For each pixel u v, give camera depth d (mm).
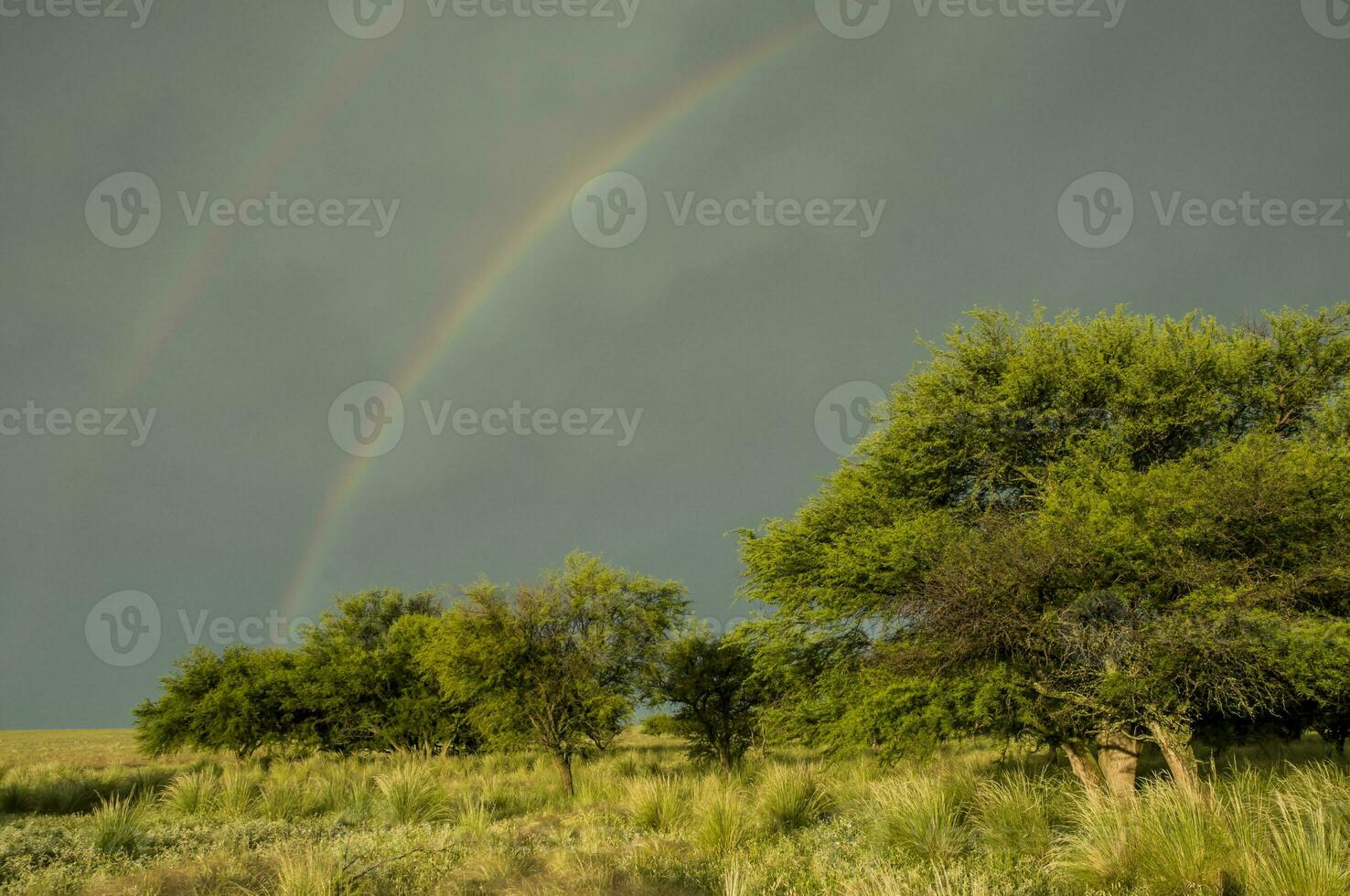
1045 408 16094
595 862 8844
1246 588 11500
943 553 13094
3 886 7828
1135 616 12195
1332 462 12359
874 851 8969
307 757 35656
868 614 15703
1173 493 12078
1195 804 7734
